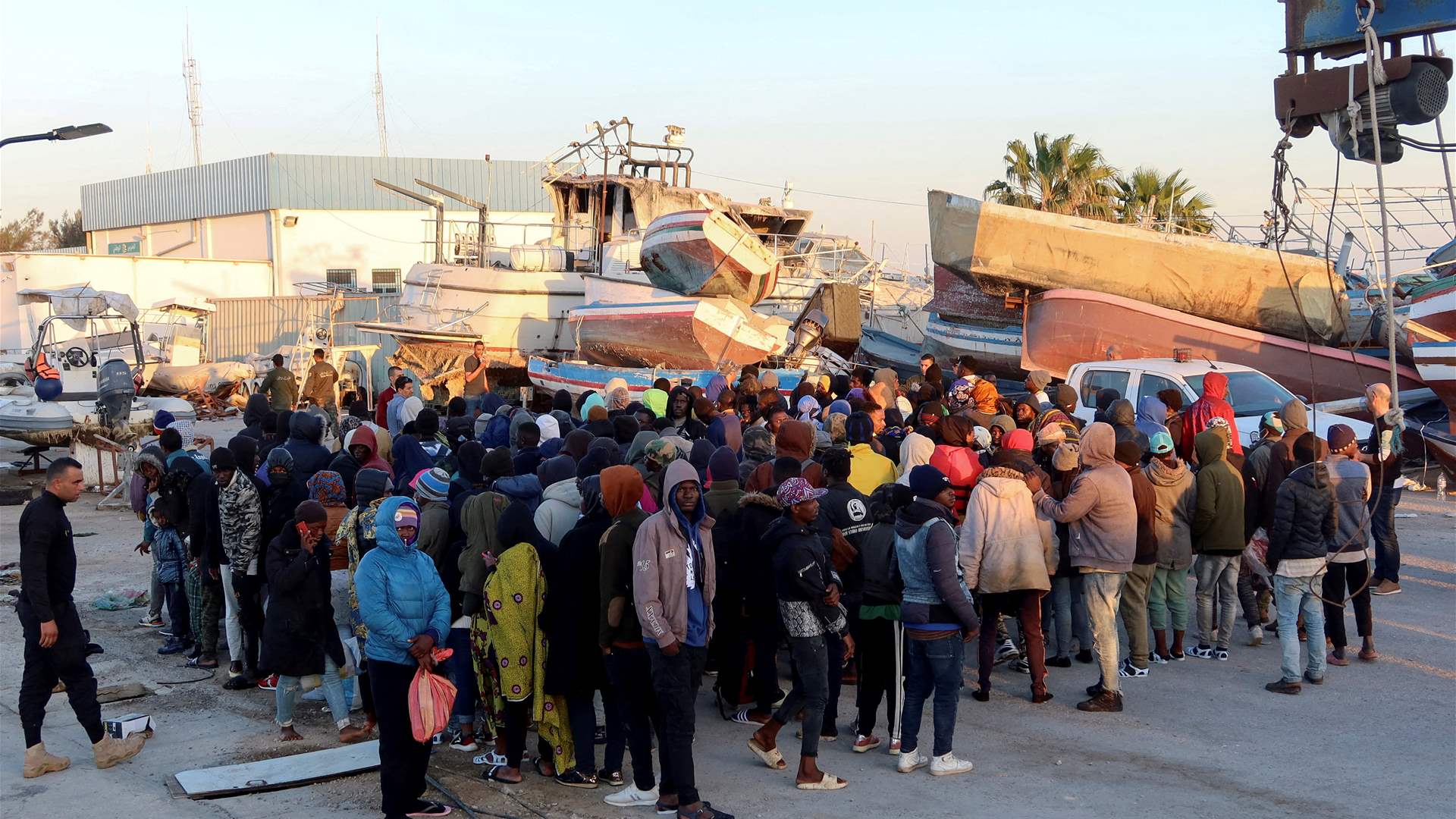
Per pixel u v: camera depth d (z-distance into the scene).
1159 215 34.06
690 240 20.58
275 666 7.24
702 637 6.09
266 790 6.54
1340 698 8.11
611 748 6.70
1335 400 18.36
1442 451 16.55
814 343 22.14
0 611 10.83
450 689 5.98
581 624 6.46
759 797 6.42
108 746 6.93
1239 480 8.98
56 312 26.97
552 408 13.77
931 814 6.13
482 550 6.78
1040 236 20.52
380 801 6.41
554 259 25.95
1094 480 7.88
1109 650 7.91
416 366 24.92
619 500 6.18
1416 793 6.30
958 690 6.72
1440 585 11.37
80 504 17.84
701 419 11.70
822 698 6.48
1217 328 19.20
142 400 20.75
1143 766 6.85
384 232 50.47
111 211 59.75
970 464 8.54
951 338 23.80
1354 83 6.49
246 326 41.09
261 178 48.97
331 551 7.57
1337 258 19.75
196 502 8.88
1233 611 9.21
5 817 6.14
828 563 6.60
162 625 10.55
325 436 14.98
